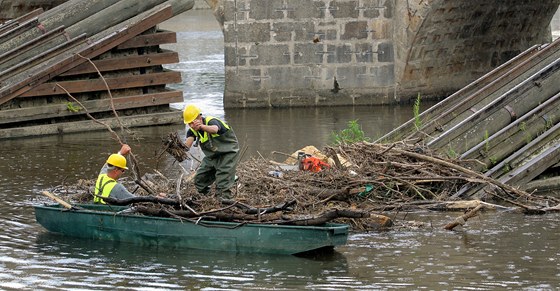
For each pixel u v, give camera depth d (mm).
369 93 42281
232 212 20031
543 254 19422
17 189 26344
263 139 34094
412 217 22656
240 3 41625
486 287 17375
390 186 23781
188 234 20031
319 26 41781
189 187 22828
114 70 36938
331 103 42281
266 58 41938
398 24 41781
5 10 45562
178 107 42281
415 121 27828
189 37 71188
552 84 27469
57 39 37156
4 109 35469
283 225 19500
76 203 22062
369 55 42062
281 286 17547
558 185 25547
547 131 26109
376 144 25812
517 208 23281
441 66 43125
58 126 36156
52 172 28844
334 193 22156
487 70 45156
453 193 24250
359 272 18344
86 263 19141
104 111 37125
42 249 20188
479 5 41719
